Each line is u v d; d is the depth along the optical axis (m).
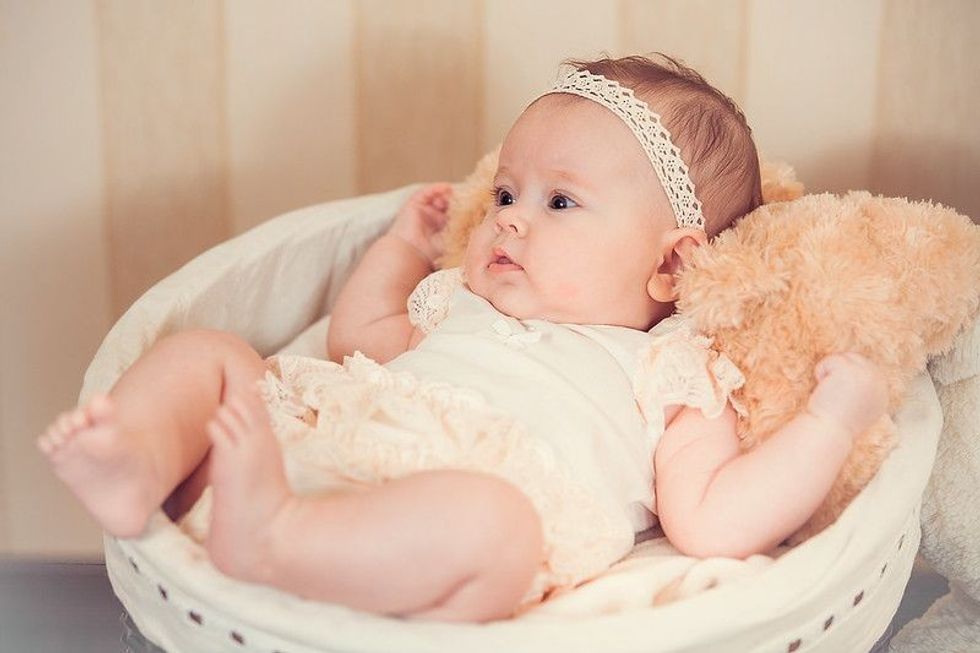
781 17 1.50
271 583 0.77
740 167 1.17
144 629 0.89
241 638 0.77
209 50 1.55
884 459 0.96
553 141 1.11
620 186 1.09
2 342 1.67
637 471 0.98
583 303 1.09
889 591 0.94
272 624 0.74
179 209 1.63
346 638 0.72
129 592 0.89
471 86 1.58
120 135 1.58
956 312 1.04
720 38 1.53
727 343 1.02
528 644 0.72
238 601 0.76
